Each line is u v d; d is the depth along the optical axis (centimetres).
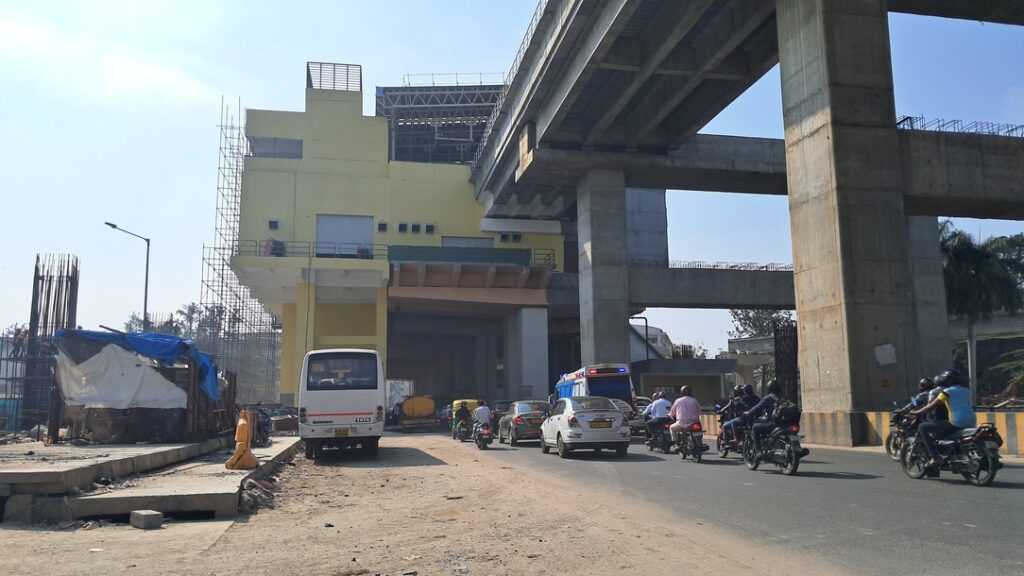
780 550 702
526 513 979
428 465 1817
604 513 958
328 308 5534
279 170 5006
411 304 5141
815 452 1862
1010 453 1585
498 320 5969
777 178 4259
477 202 5288
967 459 1102
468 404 3441
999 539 717
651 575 624
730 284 4434
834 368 2150
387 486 1373
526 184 4609
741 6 2903
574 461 1806
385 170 5169
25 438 2267
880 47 2291
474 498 1153
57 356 1827
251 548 766
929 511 883
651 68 3212
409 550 750
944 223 5031
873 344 2116
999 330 6144
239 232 4881
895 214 2214
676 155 4078
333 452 2322
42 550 751
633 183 4288
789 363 4094
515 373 5175
